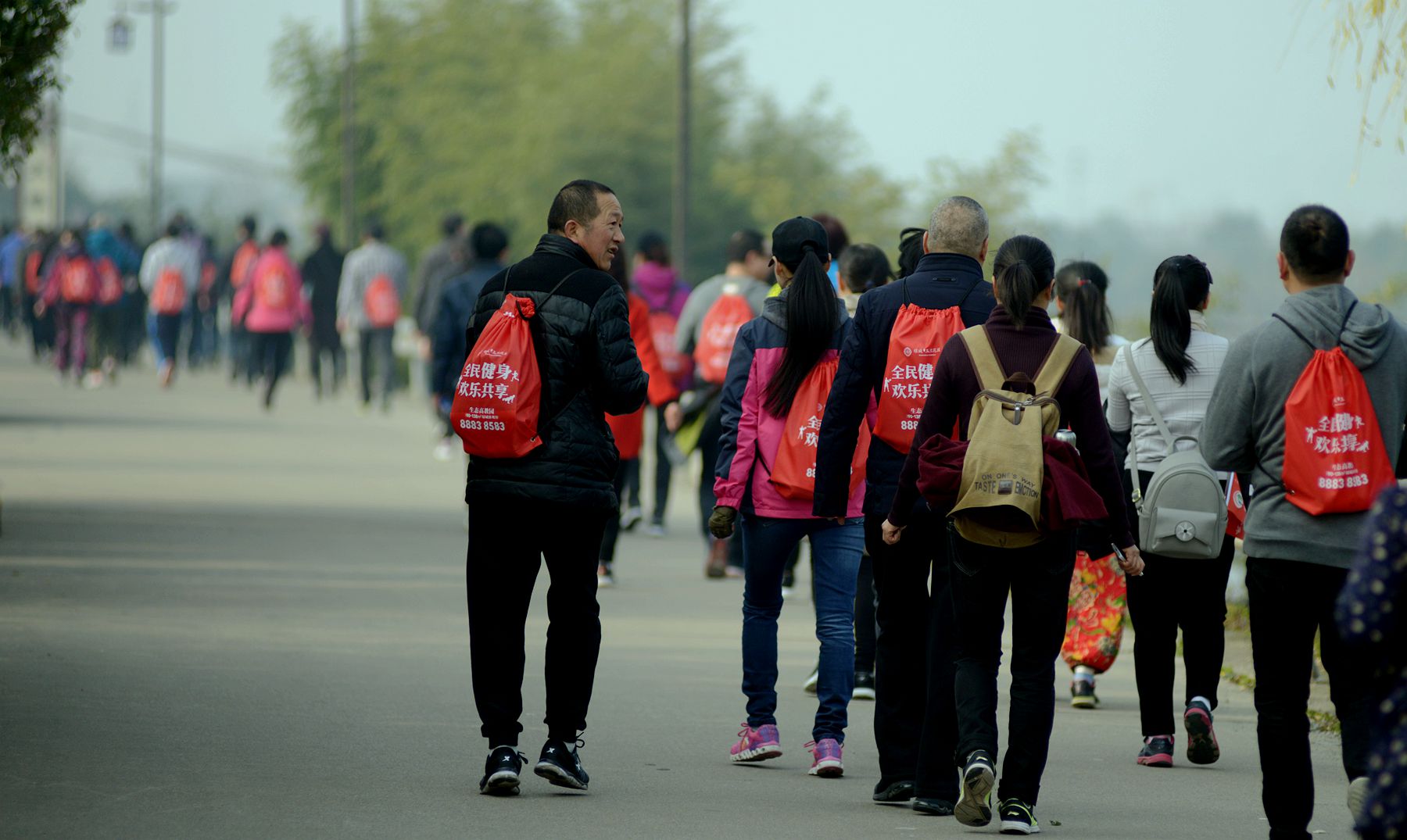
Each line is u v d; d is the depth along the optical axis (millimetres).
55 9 30906
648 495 59781
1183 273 23203
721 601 35750
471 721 23266
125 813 17938
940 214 20234
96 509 43812
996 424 17984
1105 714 26594
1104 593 26969
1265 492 17297
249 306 94688
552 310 19578
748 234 38625
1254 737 25062
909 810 19703
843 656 21734
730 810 19453
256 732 21984
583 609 19922
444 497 51125
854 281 27109
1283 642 17234
